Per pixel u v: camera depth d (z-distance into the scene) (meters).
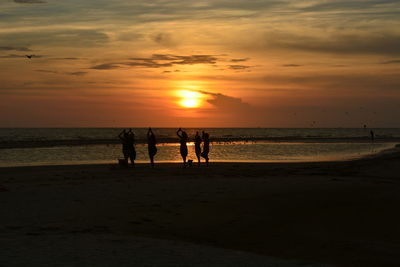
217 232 9.45
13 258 6.88
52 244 7.91
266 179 18.55
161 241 8.45
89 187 15.71
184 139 24.81
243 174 21.38
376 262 7.44
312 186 16.05
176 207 11.98
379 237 9.02
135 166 25.94
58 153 42.88
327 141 79.88
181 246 8.09
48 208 11.60
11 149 49.41
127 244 8.06
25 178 19.25
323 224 10.13
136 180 18.34
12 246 7.72
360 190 14.93
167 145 62.16
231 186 16.05
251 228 9.79
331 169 23.77
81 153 43.03
